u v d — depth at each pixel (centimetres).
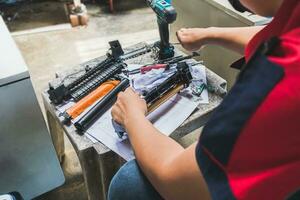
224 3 129
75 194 148
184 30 115
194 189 53
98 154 92
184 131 100
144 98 95
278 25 48
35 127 114
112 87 110
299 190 46
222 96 108
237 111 45
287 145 44
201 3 144
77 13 269
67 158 162
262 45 47
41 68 225
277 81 43
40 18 282
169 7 113
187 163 54
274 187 46
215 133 47
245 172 47
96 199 109
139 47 133
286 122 43
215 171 48
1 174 121
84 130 98
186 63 115
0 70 100
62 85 109
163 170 60
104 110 103
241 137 45
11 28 269
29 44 251
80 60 233
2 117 106
